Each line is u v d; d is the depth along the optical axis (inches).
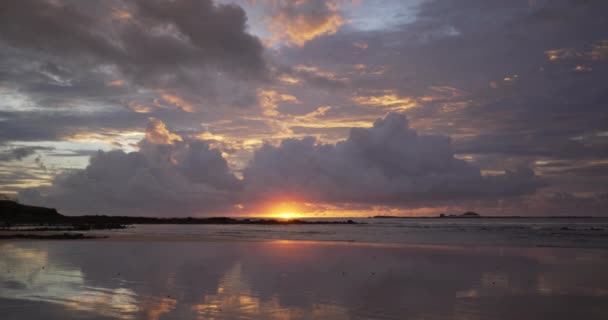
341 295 560.7
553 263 960.9
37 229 2529.5
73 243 1448.1
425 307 496.4
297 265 888.9
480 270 835.4
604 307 506.0
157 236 2049.7
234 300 520.4
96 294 546.0
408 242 1743.4
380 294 570.3
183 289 589.0
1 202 4020.7
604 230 3127.5
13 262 879.1
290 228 4001.0
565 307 505.4
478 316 458.0
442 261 989.8
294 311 467.8
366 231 3206.2
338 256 1095.6
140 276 707.4
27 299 512.1
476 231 3112.7
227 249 1291.8
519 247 1456.7
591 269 857.5
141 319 423.2
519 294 581.0
